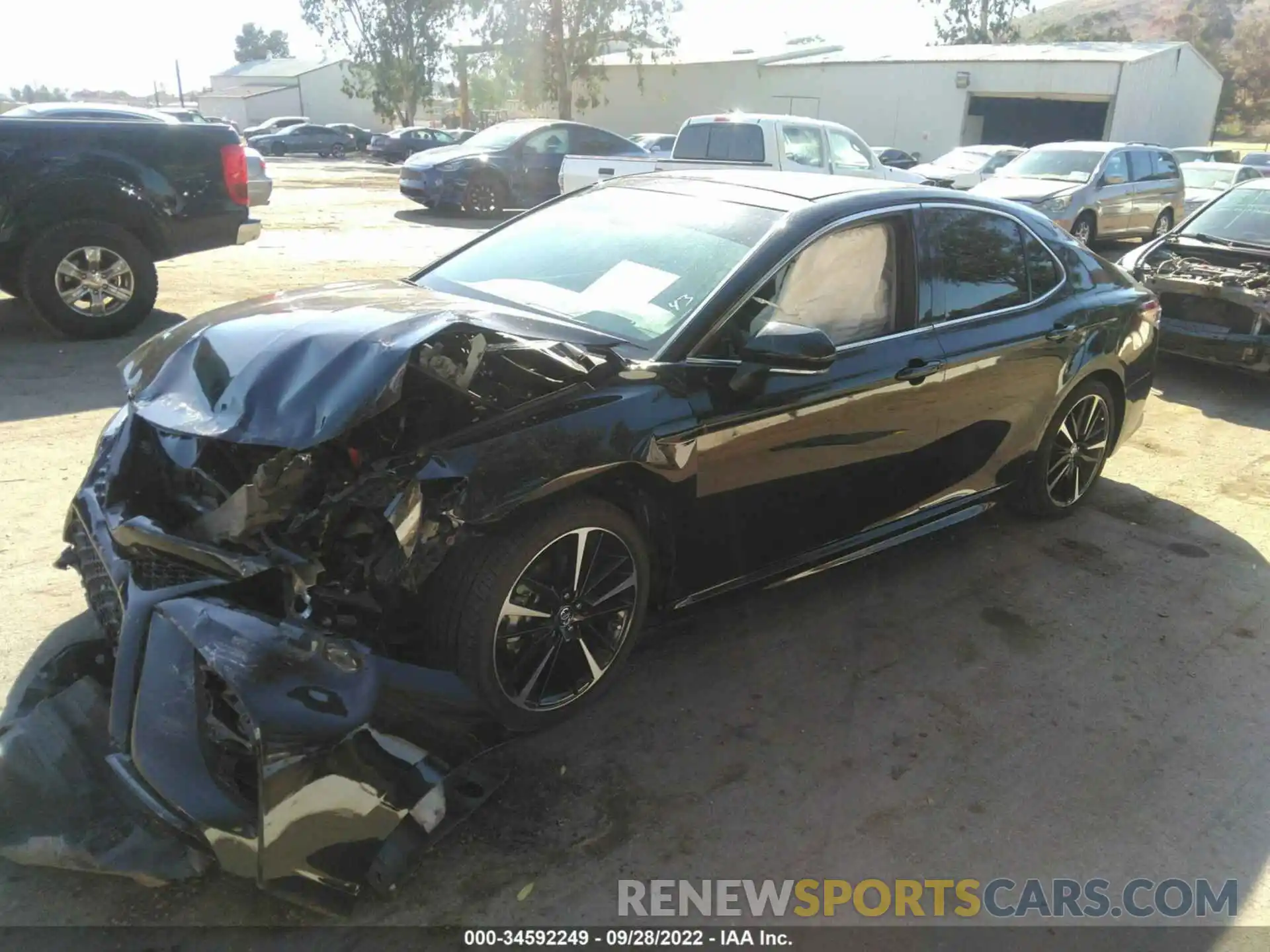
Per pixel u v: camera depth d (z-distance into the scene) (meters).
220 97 64.19
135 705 2.30
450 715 2.63
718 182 4.00
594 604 3.01
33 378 6.01
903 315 3.77
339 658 2.35
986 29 52.09
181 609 2.36
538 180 15.91
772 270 3.35
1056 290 4.54
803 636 3.74
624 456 2.86
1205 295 7.26
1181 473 5.79
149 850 2.35
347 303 3.22
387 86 49.44
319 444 2.52
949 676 3.52
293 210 15.79
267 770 2.11
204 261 10.20
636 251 3.61
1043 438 4.58
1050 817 2.85
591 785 2.84
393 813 2.32
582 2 35.19
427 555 2.54
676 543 3.18
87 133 6.72
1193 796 2.98
